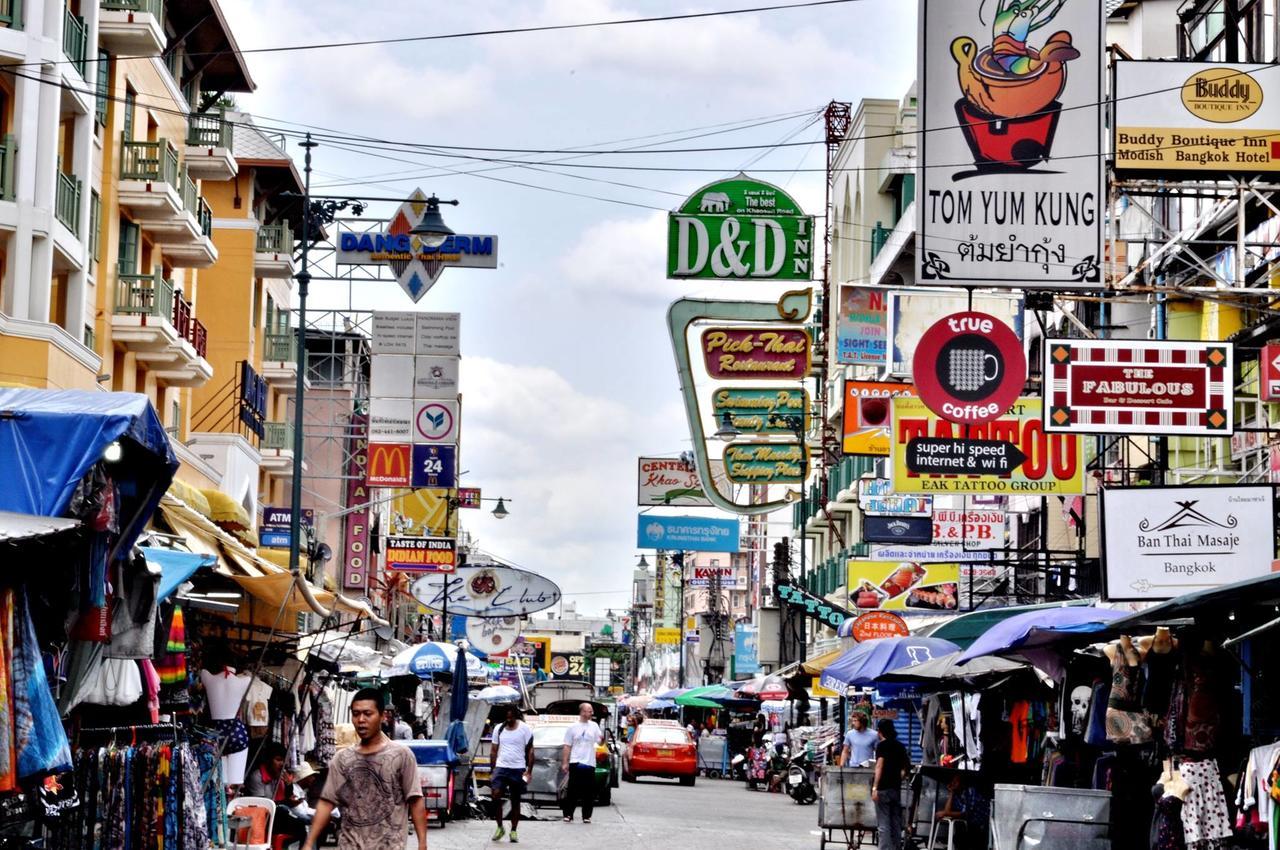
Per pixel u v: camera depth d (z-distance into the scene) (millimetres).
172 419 45219
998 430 28484
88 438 12602
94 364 32312
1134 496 20141
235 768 19734
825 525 67000
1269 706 15359
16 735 11234
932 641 24578
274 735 21828
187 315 43188
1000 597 37219
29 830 11992
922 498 38688
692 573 117188
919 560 37344
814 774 45062
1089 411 22328
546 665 116188
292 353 58469
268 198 56562
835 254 65625
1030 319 38438
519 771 26953
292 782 22031
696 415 36656
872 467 53688
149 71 41531
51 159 32125
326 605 21844
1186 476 30203
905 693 28234
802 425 37531
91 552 12914
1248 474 27031
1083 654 20391
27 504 12297
